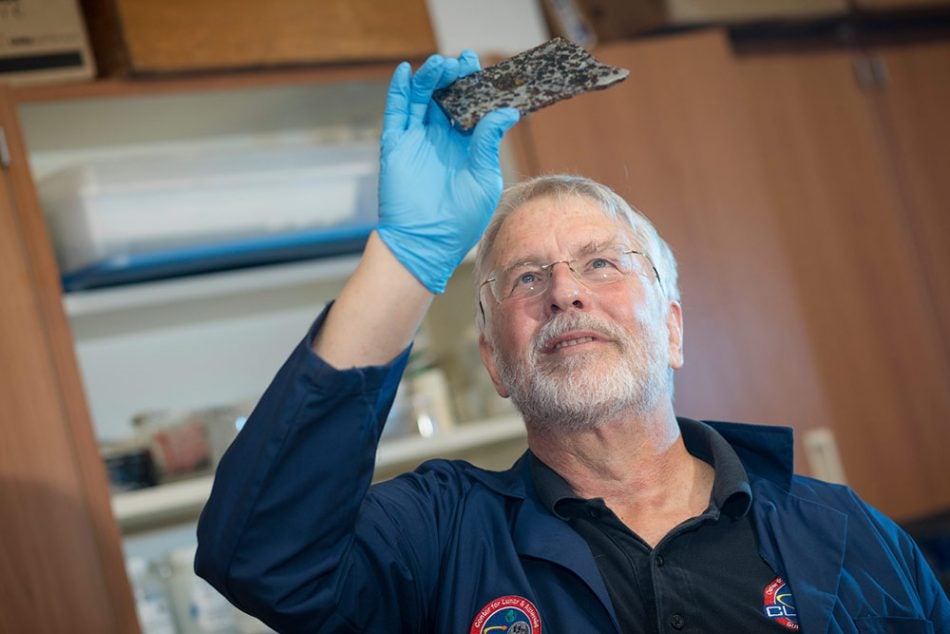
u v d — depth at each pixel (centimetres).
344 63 251
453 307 278
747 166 282
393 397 133
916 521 311
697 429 160
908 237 318
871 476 297
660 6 284
